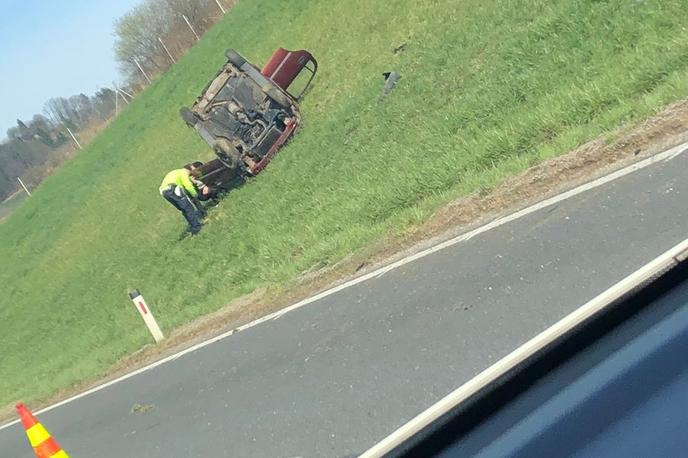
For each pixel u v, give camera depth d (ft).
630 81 38.99
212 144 73.97
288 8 120.57
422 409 23.29
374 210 47.47
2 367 88.33
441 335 26.99
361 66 79.25
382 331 30.30
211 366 39.99
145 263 80.23
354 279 39.29
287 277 46.44
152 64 244.63
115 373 53.42
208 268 65.26
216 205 75.92
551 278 26.45
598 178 32.58
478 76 55.16
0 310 120.67
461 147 46.39
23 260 139.74
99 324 75.20
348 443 23.95
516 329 24.62
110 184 134.92
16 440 52.37
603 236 27.40
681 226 25.43
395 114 61.00
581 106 40.50
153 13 241.35
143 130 150.10
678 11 43.24
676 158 30.25
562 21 51.19
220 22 172.76
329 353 31.53
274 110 75.00
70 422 46.42
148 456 32.50
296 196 62.69
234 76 75.51
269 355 35.91
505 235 32.45
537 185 35.47
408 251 38.22
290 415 28.25
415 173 46.83
